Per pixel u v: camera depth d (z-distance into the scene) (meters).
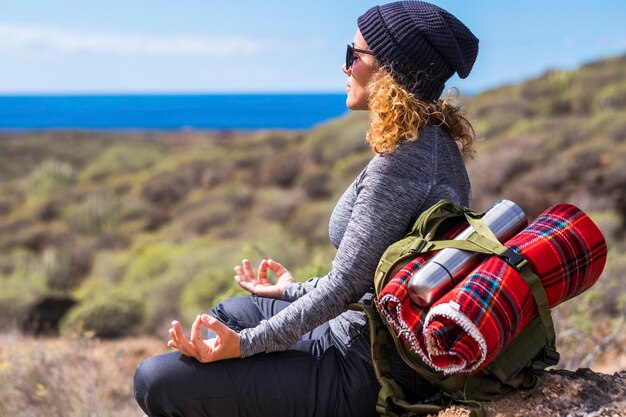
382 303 1.99
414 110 2.12
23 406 5.26
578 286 2.06
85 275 19.98
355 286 2.11
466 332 1.86
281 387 2.17
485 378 2.09
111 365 6.82
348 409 2.20
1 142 74.50
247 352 2.13
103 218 24.52
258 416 2.18
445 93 2.33
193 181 29.17
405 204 2.10
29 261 19.69
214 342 2.18
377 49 2.22
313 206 21.72
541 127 23.70
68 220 25.05
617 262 8.38
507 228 2.09
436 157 2.16
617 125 20.69
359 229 2.10
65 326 11.97
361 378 2.20
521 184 18.48
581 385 2.20
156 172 30.56
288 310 2.15
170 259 16.97
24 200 32.72
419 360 2.06
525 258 1.97
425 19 2.19
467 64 2.31
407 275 1.96
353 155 27.66
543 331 2.11
